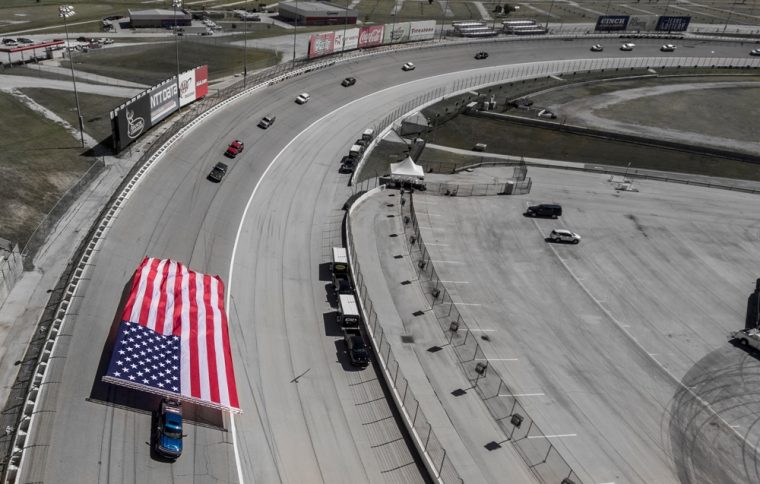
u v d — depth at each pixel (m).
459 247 64.19
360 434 39.50
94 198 60.00
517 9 182.12
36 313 44.41
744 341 53.94
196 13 145.12
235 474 35.12
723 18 187.25
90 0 157.12
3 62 97.62
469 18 165.38
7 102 78.12
